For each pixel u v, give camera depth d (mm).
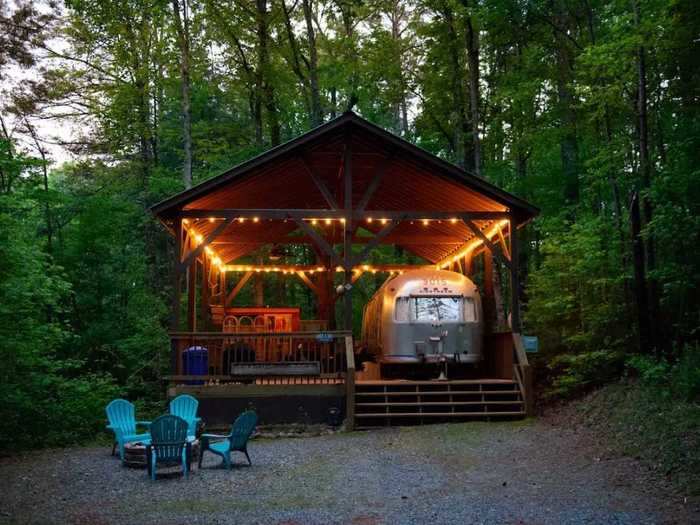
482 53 22562
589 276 13305
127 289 21000
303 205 17547
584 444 9289
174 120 29969
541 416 12398
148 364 18594
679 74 11938
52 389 13469
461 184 13945
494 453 9273
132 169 22812
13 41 18422
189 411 10562
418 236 18516
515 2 18188
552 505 6473
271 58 24391
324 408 12805
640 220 11992
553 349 14734
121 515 6410
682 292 10805
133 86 21281
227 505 6773
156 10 20016
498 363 14789
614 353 12156
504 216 14023
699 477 6793
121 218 21766
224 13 22141
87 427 12836
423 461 8992
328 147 14359
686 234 10016
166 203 13195
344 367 13562
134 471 8750
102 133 21812
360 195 17062
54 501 7027
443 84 22266
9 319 12172
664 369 10320
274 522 6121
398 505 6680
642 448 8281
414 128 25594
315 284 22781
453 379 15133
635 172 12773
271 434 12125
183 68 19906
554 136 18625
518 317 13672
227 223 13547
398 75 22531
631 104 14352
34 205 14086
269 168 13945
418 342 14359
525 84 18391
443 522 6031
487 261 16641
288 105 26266
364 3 22375
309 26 22844
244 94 25391
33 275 12547
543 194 19891
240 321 18234
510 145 20844
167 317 20516
